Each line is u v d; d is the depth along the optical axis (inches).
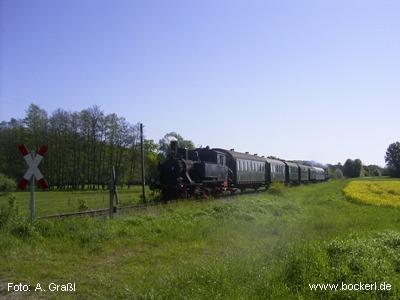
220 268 359.3
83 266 403.2
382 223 782.5
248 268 367.6
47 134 3203.7
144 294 312.8
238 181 1581.0
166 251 478.6
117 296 313.0
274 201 1074.7
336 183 3238.2
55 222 528.4
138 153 3277.6
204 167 1258.6
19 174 2962.6
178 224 643.5
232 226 661.9
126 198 1555.1
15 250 422.0
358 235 563.8
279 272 347.6
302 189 2039.9
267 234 628.1
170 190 1177.4
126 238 527.2
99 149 3299.7
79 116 3316.9
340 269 354.6
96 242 494.0
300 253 382.9
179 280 339.0
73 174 3248.0
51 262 405.7
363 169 6658.5
